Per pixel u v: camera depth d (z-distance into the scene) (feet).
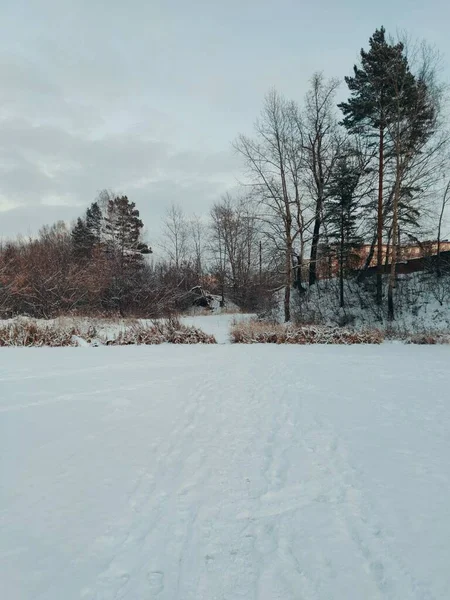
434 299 74.64
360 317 75.82
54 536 8.79
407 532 8.86
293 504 10.24
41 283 82.28
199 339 55.62
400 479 11.52
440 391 23.31
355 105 76.23
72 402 20.48
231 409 19.48
